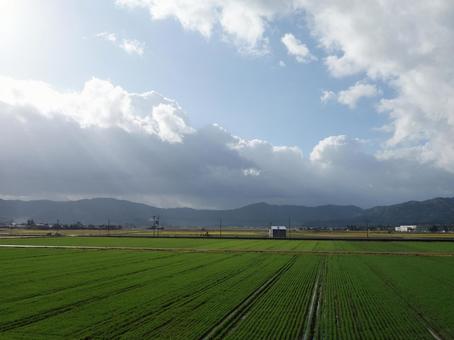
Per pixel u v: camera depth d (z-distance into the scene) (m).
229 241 121.31
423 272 51.22
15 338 22.61
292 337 23.08
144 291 36.84
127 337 22.91
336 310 29.81
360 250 86.94
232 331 24.20
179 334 23.53
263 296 34.88
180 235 167.00
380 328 25.06
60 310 29.22
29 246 94.56
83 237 143.50
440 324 25.98
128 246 96.94
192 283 41.59
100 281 42.56
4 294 35.12
